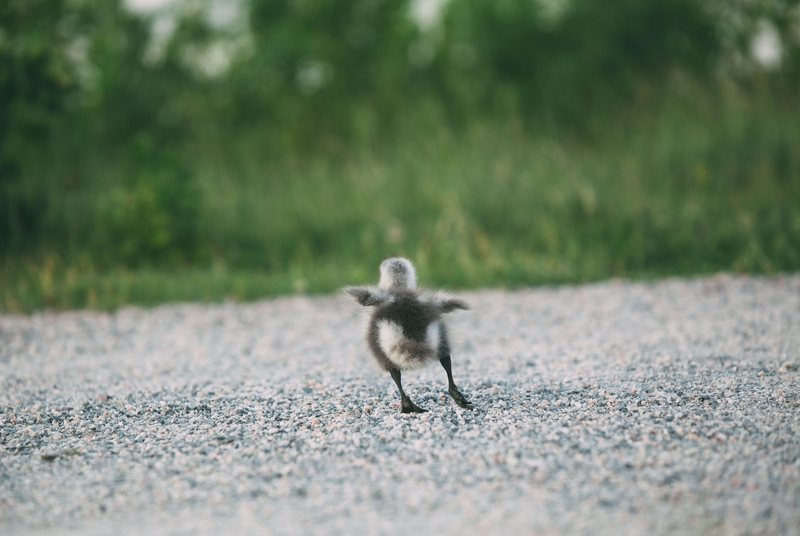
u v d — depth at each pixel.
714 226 16.94
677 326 11.02
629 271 15.79
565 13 29.11
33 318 13.76
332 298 14.84
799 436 6.24
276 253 18.84
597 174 20.27
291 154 25.03
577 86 26.42
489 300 13.94
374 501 5.36
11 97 19.33
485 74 28.30
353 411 7.48
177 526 5.11
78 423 7.40
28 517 5.30
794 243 15.75
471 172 21.31
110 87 26.66
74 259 17.64
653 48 26.88
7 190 19.58
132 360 10.52
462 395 7.88
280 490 5.61
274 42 28.00
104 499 5.57
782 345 9.43
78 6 26.44
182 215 18.70
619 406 7.20
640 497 5.24
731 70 23.30
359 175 22.45
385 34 29.00
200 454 6.41
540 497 5.30
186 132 26.95
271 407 7.68
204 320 13.29
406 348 7.13
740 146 20.22
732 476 5.51
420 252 16.64
